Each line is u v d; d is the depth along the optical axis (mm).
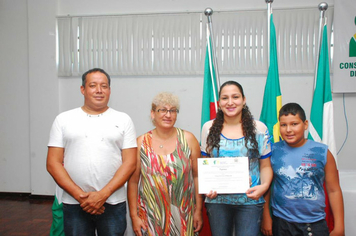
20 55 3811
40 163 3777
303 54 3295
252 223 1520
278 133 2148
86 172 1565
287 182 1568
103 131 1602
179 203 1600
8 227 2873
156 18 3500
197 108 3541
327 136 2150
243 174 1535
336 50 3203
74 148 1580
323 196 1566
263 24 3324
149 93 3619
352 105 3287
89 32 3621
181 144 1642
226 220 1567
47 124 3748
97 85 1617
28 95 3830
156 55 3531
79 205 1600
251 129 1569
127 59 3580
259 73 3367
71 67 3680
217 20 3404
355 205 1920
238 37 3385
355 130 3295
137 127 3664
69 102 3736
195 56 3463
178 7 3496
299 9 3252
